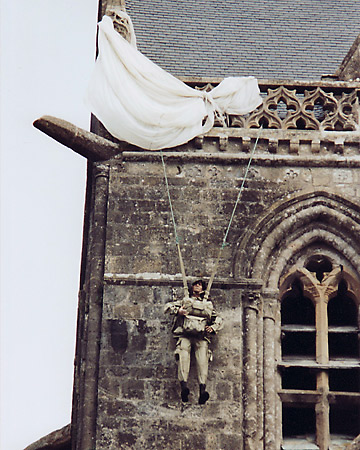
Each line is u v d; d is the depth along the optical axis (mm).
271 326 42375
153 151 44062
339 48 51062
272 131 44562
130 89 43969
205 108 44406
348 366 42375
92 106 43969
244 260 42875
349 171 44250
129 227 43125
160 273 42531
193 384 41312
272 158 44094
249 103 44906
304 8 52781
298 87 45500
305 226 43750
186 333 41156
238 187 43781
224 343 41781
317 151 44344
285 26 51719
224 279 42438
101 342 41750
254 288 42469
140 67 44219
